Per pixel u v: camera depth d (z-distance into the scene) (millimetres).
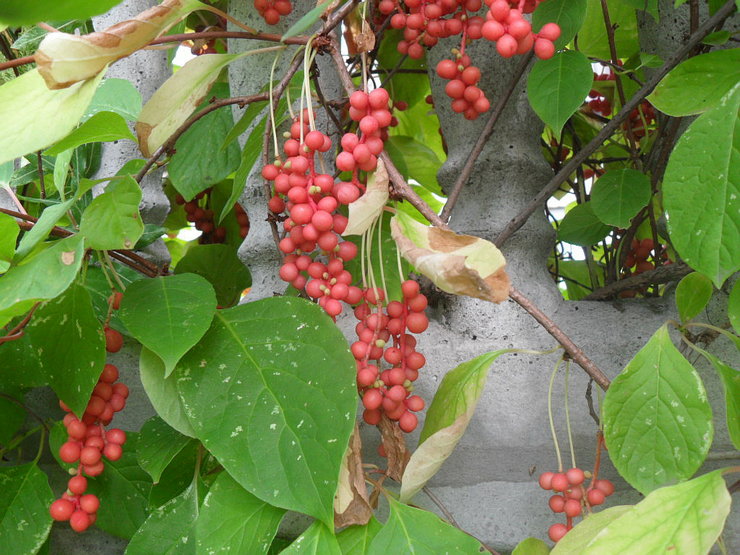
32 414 515
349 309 516
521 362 494
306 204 413
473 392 434
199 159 539
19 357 496
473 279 375
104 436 446
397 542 416
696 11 476
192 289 443
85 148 562
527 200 522
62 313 435
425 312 521
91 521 447
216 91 562
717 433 475
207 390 425
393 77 644
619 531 369
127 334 507
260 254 531
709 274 374
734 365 478
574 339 494
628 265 632
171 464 485
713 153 379
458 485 495
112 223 421
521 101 523
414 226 403
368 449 500
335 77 537
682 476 401
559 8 455
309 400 417
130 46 395
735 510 469
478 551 413
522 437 490
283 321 437
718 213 375
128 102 523
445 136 540
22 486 480
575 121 644
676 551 360
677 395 405
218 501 428
